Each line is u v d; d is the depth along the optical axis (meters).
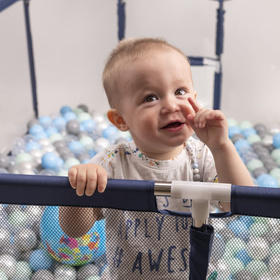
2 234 1.04
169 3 3.30
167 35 3.36
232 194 0.84
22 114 3.26
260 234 0.92
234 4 3.24
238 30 3.28
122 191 0.89
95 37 3.44
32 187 0.91
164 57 1.05
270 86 3.37
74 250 1.10
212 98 3.32
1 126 2.89
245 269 0.95
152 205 0.90
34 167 2.78
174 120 1.03
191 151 1.20
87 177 0.88
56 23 3.39
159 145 1.07
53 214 1.02
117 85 1.10
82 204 0.92
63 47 3.46
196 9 3.28
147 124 1.05
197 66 3.25
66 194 0.91
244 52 3.32
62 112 3.51
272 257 0.92
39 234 1.09
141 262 1.01
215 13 3.25
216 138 0.99
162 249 0.99
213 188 0.85
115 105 1.15
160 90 1.04
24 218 1.02
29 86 3.39
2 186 0.92
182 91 1.06
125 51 1.10
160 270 1.02
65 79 3.53
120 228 0.98
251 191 0.84
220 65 3.27
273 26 3.24
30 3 3.28
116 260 1.04
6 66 2.95
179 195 0.87
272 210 0.85
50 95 3.54
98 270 1.14
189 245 0.98
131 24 3.37
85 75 3.54
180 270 1.01
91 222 1.00
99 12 3.37
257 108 3.43
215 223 0.93
